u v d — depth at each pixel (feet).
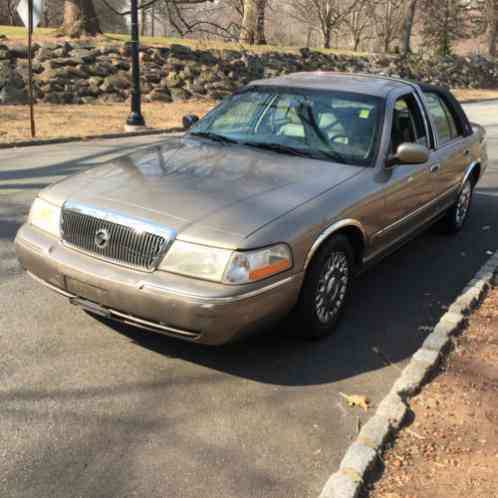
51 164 32.01
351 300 16.76
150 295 11.44
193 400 11.75
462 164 21.09
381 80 18.31
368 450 10.10
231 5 97.60
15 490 9.24
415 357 13.12
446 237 22.75
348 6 147.64
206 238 11.47
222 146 15.74
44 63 57.72
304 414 11.51
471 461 10.10
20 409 11.16
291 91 17.16
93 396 11.68
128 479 9.59
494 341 14.21
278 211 12.39
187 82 65.36
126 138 42.11
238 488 9.53
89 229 12.39
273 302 11.94
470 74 119.44
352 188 14.07
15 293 15.81
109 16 134.21
